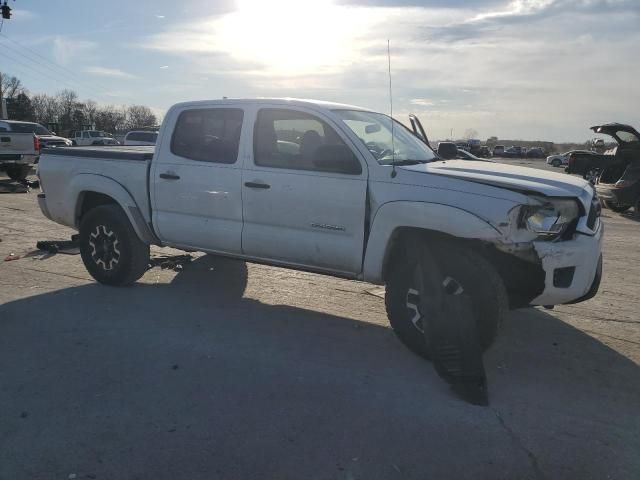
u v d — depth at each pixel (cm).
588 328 523
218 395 376
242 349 455
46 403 362
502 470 301
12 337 470
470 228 404
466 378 386
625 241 980
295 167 495
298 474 293
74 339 468
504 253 404
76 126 9950
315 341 477
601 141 1694
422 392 386
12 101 8175
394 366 429
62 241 812
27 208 1195
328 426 339
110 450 312
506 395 386
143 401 366
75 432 329
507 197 400
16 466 296
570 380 412
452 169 457
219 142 541
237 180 521
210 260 744
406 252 441
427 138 652
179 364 424
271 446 318
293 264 511
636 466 307
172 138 570
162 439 323
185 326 504
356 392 384
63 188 638
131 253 598
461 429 340
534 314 561
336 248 476
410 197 432
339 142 476
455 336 400
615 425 349
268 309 559
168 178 561
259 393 380
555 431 340
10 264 707
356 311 560
